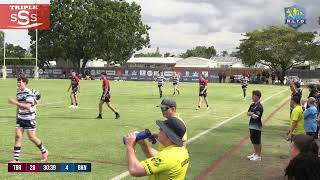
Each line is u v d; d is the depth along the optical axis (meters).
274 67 73.69
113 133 14.34
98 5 73.38
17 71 73.44
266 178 9.07
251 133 10.73
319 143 12.27
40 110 21.16
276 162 10.64
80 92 35.16
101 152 11.16
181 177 4.22
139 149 11.34
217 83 63.34
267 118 20.17
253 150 12.06
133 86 47.03
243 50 73.94
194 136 14.16
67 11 71.75
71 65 81.88
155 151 4.61
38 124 16.12
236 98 31.92
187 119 18.81
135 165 4.11
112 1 74.31
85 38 73.12
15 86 41.16
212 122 17.94
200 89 23.81
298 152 4.33
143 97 30.94
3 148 11.34
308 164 4.17
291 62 72.38
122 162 10.09
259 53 71.44
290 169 4.27
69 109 21.84
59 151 11.14
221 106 25.27
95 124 16.45
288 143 13.46
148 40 80.50
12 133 13.79
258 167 10.06
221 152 11.70
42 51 73.62
